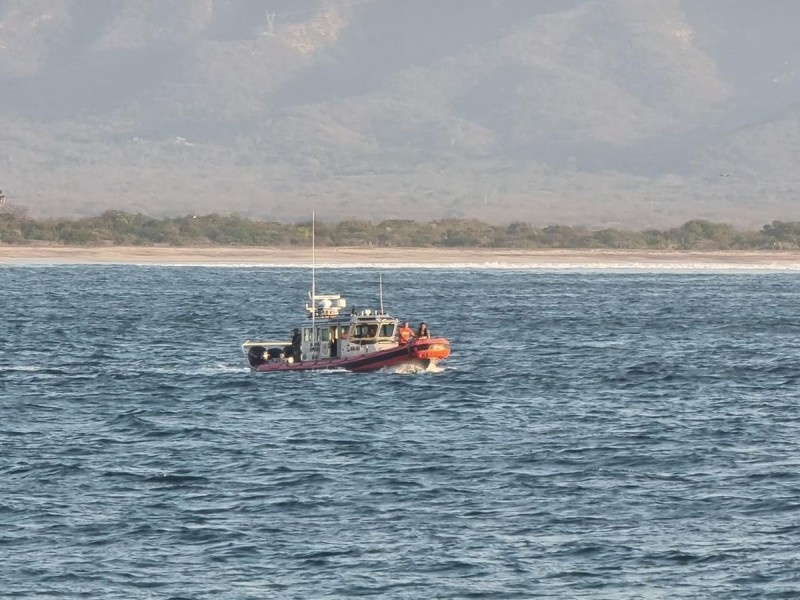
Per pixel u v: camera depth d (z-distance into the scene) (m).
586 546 137.62
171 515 148.62
